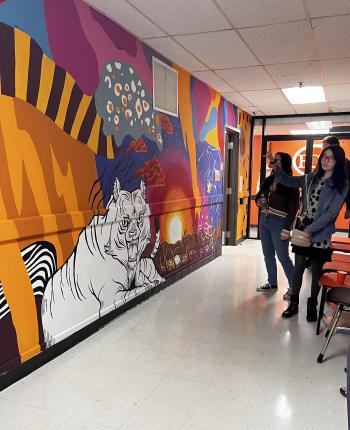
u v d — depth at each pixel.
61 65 2.59
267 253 4.26
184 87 4.60
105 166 3.13
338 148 3.05
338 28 3.25
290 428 1.92
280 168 3.71
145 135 3.74
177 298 3.99
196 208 5.21
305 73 4.62
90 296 3.02
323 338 3.00
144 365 2.55
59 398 2.15
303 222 3.26
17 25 2.23
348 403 1.38
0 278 2.20
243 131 7.26
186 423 1.95
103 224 3.14
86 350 2.76
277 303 3.85
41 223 2.44
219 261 5.84
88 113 2.89
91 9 2.88
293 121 7.52
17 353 2.34
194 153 5.02
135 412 2.04
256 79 4.92
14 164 2.26
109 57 3.12
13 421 1.95
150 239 3.98
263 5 2.85
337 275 2.91
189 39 3.55
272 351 2.77
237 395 2.21
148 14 3.02
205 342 2.92
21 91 2.28
